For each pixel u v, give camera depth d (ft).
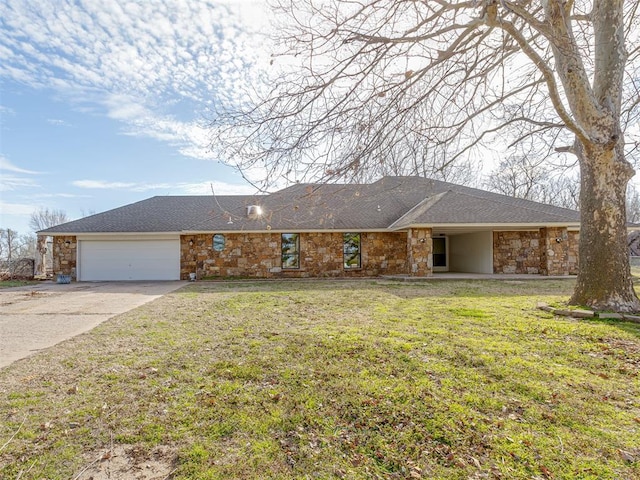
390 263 57.52
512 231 56.24
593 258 24.00
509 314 24.06
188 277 56.70
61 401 12.21
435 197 57.57
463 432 9.94
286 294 36.35
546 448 9.16
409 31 13.94
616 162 23.31
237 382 13.53
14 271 59.21
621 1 23.04
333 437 9.95
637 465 8.45
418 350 16.47
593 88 24.21
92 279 56.59
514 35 14.32
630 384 12.88
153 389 13.08
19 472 8.57
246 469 8.62
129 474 8.50
